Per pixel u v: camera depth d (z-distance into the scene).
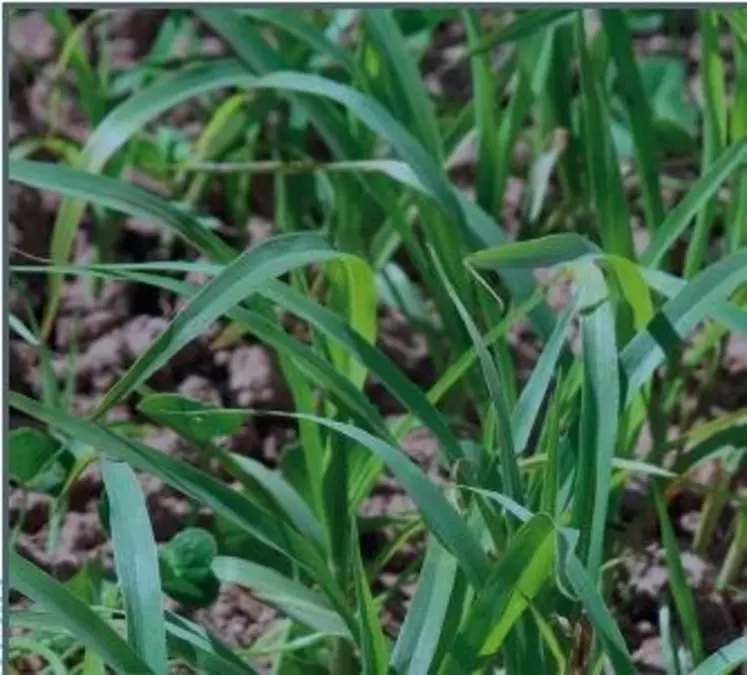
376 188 1.19
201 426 1.09
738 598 1.14
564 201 1.28
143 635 0.97
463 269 1.16
